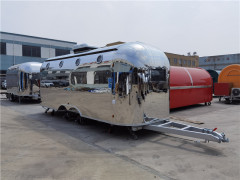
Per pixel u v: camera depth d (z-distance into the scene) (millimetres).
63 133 5840
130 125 4961
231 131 5977
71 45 42094
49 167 3578
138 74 4949
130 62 4922
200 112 9414
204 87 11375
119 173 3326
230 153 4180
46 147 4637
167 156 4035
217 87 12773
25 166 3627
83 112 6195
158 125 5145
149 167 3539
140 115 5043
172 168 3492
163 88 5664
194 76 10750
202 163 3689
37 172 3391
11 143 4945
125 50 5047
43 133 5855
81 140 5160
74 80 6523
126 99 4930
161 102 5629
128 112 4949
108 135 5578
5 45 34156
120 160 3859
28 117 8375
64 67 7055
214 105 11938
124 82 4934
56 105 7648
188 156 4027
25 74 12492
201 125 6762
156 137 5352
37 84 12617
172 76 9219
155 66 5367
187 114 8875
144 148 4516
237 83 12562
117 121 5066
